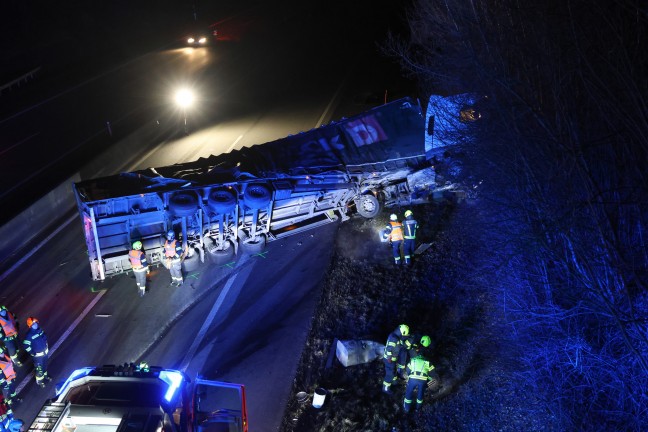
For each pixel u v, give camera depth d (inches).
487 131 394.3
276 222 574.9
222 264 549.0
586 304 328.5
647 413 283.0
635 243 299.3
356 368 402.3
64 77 1337.4
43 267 573.9
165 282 530.0
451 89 576.7
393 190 600.4
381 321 447.2
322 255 550.3
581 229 312.2
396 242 499.2
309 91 1100.5
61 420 267.7
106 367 304.3
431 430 339.6
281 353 433.1
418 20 825.5
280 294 501.0
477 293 442.0
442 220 564.1
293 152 579.5
